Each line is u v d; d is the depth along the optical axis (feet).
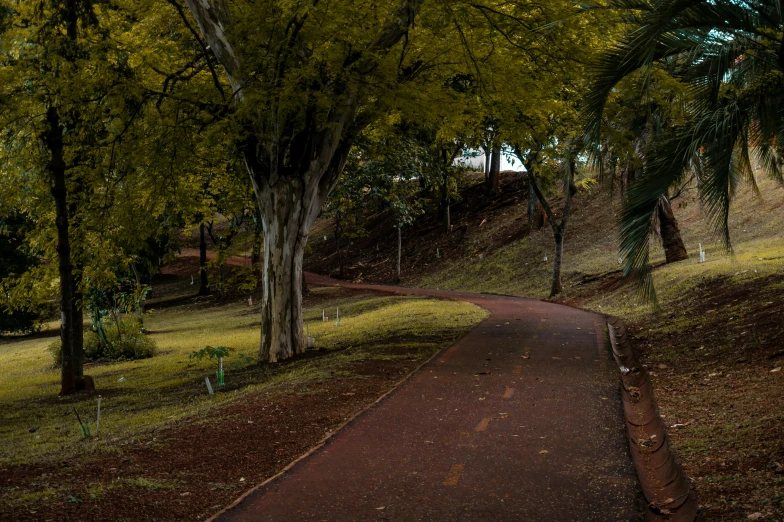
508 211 178.70
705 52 28.32
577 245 134.82
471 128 59.57
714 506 15.19
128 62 49.16
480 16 47.21
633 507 16.26
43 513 16.03
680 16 26.50
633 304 69.72
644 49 26.03
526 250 144.97
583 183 99.86
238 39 44.45
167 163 48.75
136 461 21.07
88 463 21.30
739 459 18.35
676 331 47.62
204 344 86.48
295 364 45.37
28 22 46.29
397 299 111.55
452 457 20.88
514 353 43.16
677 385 31.19
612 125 52.31
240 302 157.17
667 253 91.35
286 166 49.70
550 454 20.92
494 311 78.84
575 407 27.27
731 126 26.05
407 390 31.27
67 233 51.80
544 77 53.57
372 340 55.16
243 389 36.94
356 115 53.98
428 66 51.52
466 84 61.00
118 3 49.67
